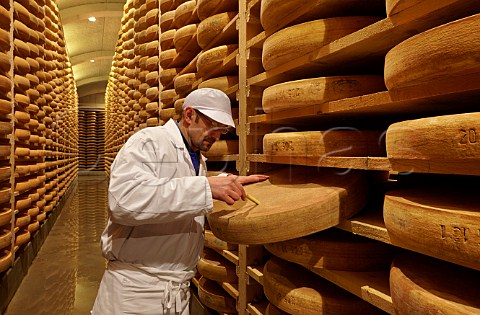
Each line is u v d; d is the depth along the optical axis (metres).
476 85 0.92
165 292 1.56
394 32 1.20
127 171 1.42
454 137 0.91
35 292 3.35
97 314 1.60
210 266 2.53
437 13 1.05
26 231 3.73
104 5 11.58
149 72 4.66
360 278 1.39
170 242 1.57
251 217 1.39
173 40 3.54
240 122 2.21
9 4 3.35
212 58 2.53
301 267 1.81
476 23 0.85
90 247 4.88
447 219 0.92
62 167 7.72
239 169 2.25
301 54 1.57
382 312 1.43
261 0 1.84
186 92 3.33
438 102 1.20
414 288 1.00
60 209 7.56
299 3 1.57
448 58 0.91
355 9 1.59
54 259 4.34
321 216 1.37
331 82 1.48
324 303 1.46
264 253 2.15
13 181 3.36
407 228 1.03
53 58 5.73
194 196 1.37
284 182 1.83
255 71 2.16
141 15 5.02
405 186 1.77
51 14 5.78
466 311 0.86
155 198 1.36
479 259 0.85
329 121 1.96
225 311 2.46
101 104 22.56
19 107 3.78
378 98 1.24
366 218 1.43
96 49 16.08
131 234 1.55
